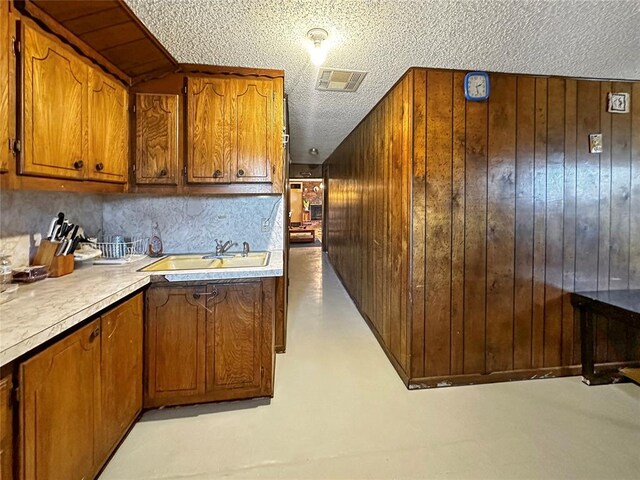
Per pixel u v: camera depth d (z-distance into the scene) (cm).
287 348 290
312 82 245
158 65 205
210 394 197
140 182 213
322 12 156
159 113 213
